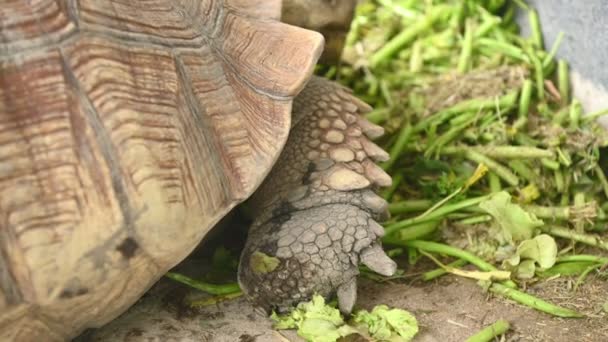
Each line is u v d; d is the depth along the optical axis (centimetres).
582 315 152
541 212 166
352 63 198
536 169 172
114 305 140
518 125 178
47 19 135
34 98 133
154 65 138
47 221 133
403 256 164
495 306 154
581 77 185
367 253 150
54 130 134
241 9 150
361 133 158
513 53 192
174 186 137
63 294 135
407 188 175
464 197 170
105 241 135
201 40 144
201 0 146
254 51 147
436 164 174
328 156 156
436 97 187
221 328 150
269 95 145
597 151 173
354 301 150
